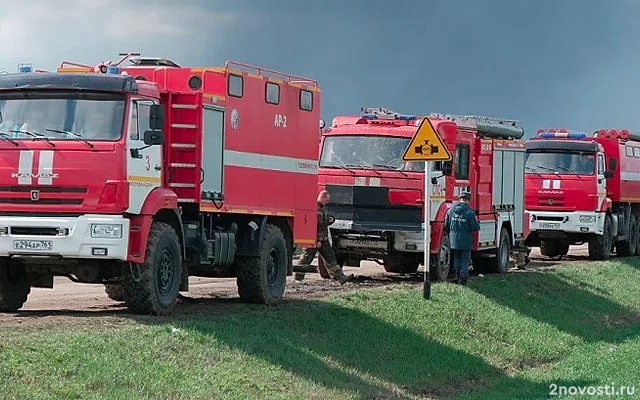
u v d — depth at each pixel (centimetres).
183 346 1535
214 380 1447
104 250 1702
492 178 3222
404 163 2781
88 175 1706
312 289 2525
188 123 1928
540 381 1931
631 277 3600
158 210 1806
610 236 4050
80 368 1338
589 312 2877
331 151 2834
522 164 3494
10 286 1867
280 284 2192
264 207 2147
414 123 2898
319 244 2633
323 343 1814
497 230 3241
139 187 1753
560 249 4191
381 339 1964
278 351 1664
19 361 1305
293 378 1570
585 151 3928
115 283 1839
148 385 1355
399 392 1728
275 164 2191
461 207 2698
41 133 1731
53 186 1712
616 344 2491
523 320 2491
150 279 1767
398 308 2192
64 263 1767
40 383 1270
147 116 1794
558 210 3919
